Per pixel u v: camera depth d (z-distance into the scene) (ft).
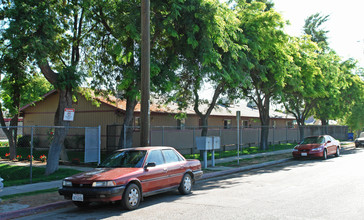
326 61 87.45
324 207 23.76
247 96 82.38
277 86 70.59
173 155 31.37
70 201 28.50
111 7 47.03
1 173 49.08
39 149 87.51
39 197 29.81
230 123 108.47
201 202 27.04
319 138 68.39
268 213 22.39
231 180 40.40
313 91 79.10
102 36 54.60
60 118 46.60
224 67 53.36
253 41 58.13
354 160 61.16
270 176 42.32
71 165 53.42
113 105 74.13
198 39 48.52
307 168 50.01
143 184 26.48
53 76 43.60
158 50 54.49
